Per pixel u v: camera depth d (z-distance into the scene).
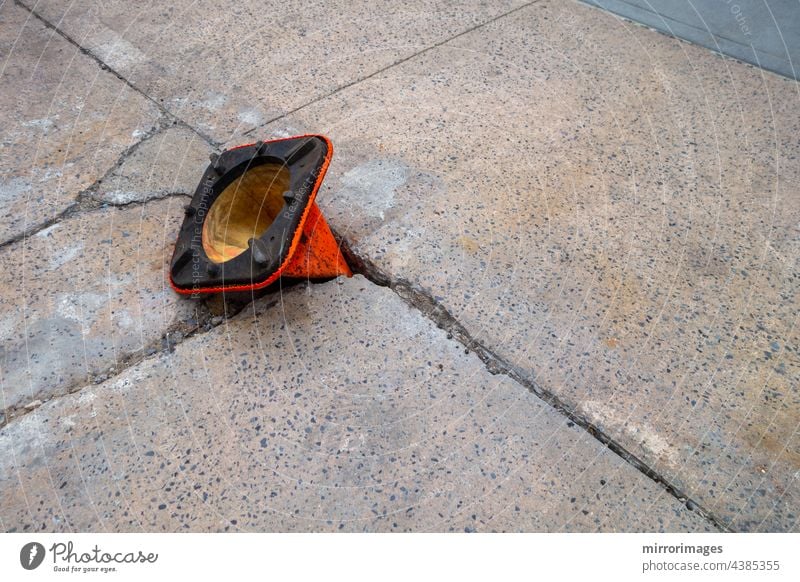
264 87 2.55
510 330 1.67
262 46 2.78
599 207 2.03
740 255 1.87
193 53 2.74
